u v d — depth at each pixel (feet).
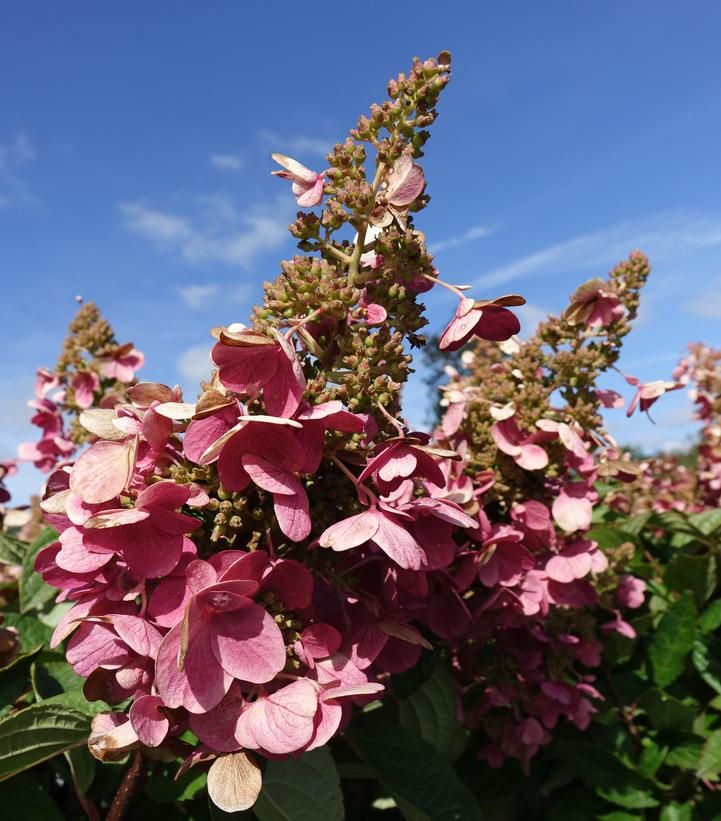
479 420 1.16
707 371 2.34
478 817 0.89
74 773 0.91
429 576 0.91
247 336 0.62
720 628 1.69
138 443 0.66
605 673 1.57
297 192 0.79
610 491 1.89
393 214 0.75
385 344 0.73
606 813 1.44
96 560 0.62
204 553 0.68
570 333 1.22
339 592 0.72
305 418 0.63
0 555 1.32
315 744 0.57
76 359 1.67
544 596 1.10
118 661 0.63
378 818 1.32
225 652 0.59
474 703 1.34
